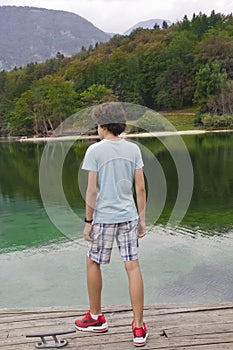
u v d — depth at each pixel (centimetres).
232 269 543
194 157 2144
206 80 4728
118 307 261
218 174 1550
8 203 1207
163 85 5572
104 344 217
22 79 7912
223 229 754
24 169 2089
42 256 642
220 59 5412
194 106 5281
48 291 507
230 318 242
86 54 8612
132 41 8050
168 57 5741
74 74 6538
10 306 470
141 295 208
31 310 263
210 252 618
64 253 646
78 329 231
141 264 577
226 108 4522
